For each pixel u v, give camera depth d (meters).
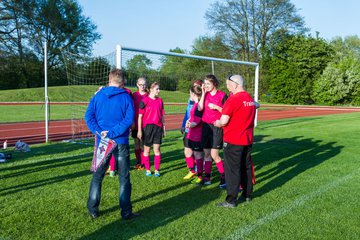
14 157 7.46
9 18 41.41
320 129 13.35
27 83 43.97
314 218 4.13
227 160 4.52
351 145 9.52
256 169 6.70
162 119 6.14
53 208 4.39
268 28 41.88
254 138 10.84
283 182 5.75
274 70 40.88
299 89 40.16
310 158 7.72
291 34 42.69
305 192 5.17
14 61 41.91
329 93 38.81
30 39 42.97
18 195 4.88
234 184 4.47
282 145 9.49
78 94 17.00
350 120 17.08
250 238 3.55
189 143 5.69
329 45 43.72
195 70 15.86
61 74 45.81
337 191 5.21
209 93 5.53
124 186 4.03
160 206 4.55
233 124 4.46
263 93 42.22
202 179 5.74
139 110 5.96
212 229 3.77
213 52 42.62
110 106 3.96
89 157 7.52
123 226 3.85
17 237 3.54
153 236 3.58
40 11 44.03
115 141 3.97
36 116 18.34
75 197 4.82
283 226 3.88
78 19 47.81
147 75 13.27
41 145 9.24
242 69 23.75
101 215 4.19
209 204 4.63
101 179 4.11
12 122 15.71
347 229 3.82
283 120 18.05
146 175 6.16
